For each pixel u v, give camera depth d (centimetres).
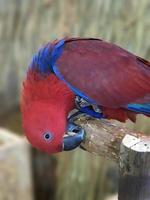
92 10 1152
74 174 1107
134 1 1091
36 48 1257
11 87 1299
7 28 1304
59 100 673
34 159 1160
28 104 671
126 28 1086
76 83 684
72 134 651
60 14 1216
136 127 1006
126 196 552
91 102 689
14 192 991
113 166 1080
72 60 692
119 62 699
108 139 615
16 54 1291
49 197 1170
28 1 1279
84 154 1094
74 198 1113
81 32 1155
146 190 542
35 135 659
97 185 1090
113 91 691
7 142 1002
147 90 699
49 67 685
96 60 695
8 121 1279
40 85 674
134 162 542
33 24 1265
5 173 980
